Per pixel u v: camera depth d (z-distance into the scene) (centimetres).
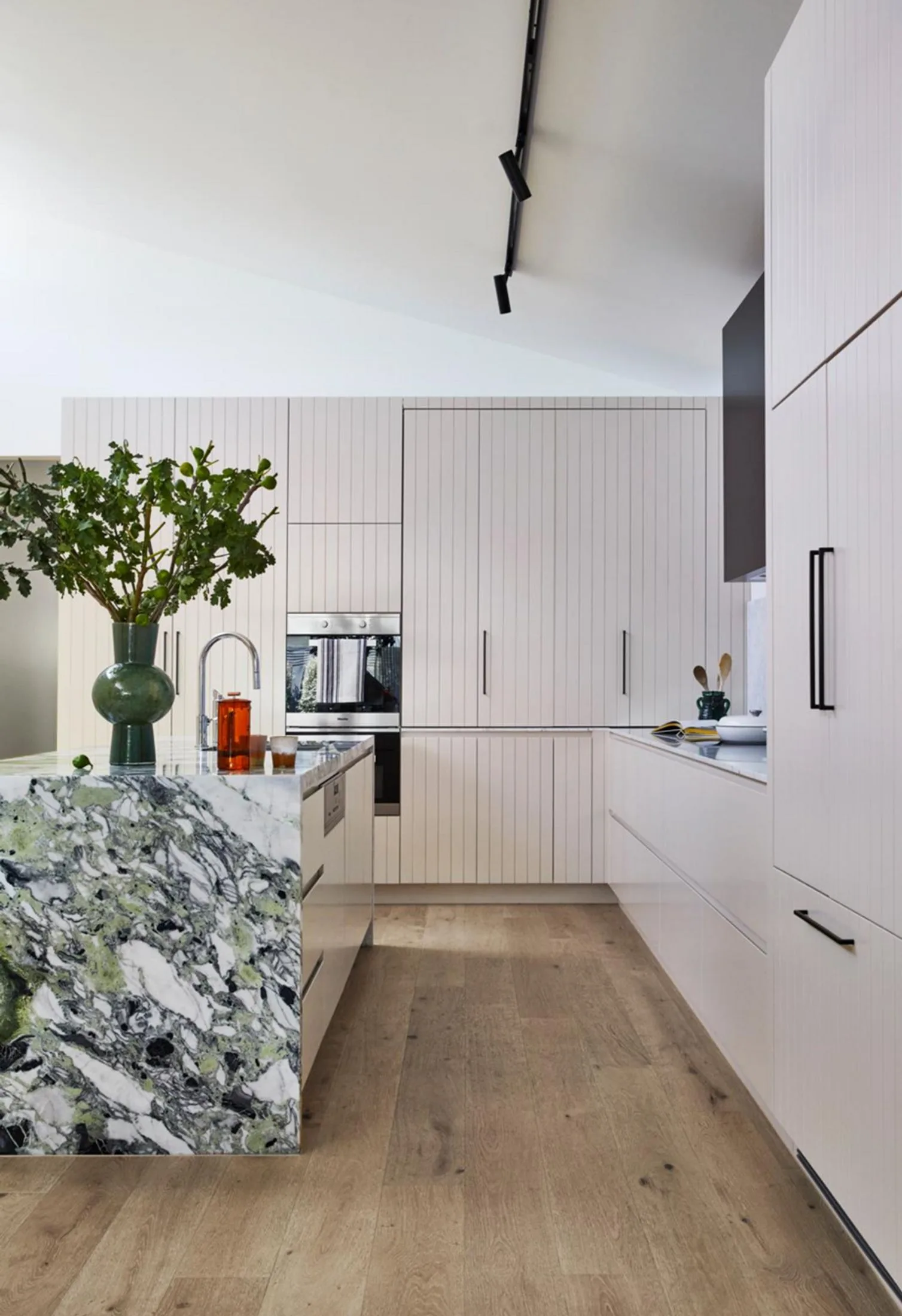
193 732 473
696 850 295
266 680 475
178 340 554
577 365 542
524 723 475
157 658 475
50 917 224
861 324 164
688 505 477
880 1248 158
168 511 250
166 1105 222
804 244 193
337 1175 211
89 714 478
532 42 260
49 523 243
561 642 475
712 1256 179
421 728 475
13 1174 213
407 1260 178
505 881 473
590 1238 185
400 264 467
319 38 302
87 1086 223
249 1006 223
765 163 220
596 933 425
